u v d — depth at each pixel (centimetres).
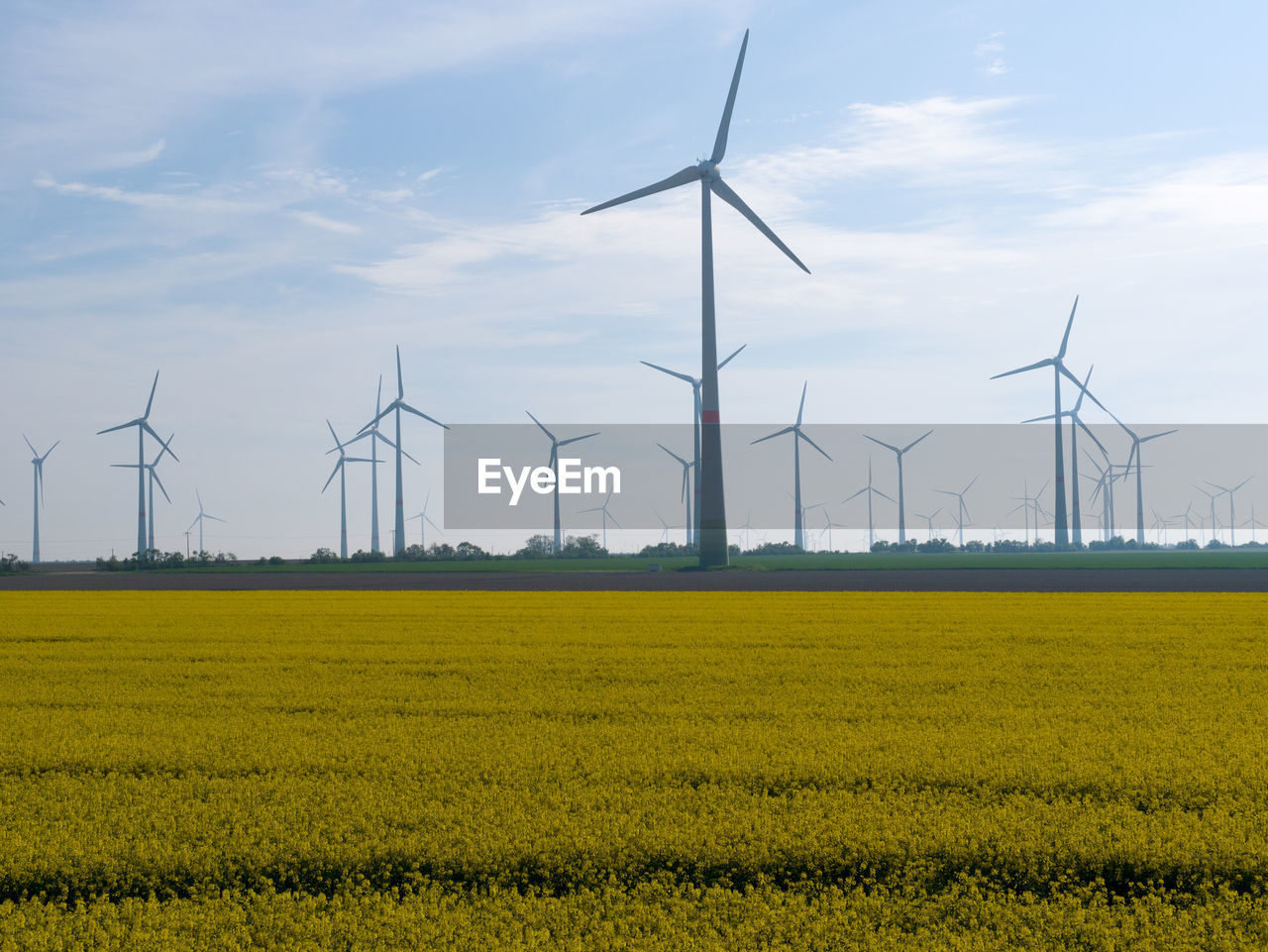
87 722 1720
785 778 1299
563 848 1023
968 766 1349
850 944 838
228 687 2114
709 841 1041
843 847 1032
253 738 1576
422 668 2373
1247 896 936
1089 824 1093
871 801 1196
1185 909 923
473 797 1216
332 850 1020
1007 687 2061
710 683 2133
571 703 1883
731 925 884
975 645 2753
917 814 1140
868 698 1922
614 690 2045
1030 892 949
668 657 2541
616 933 869
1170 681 2122
